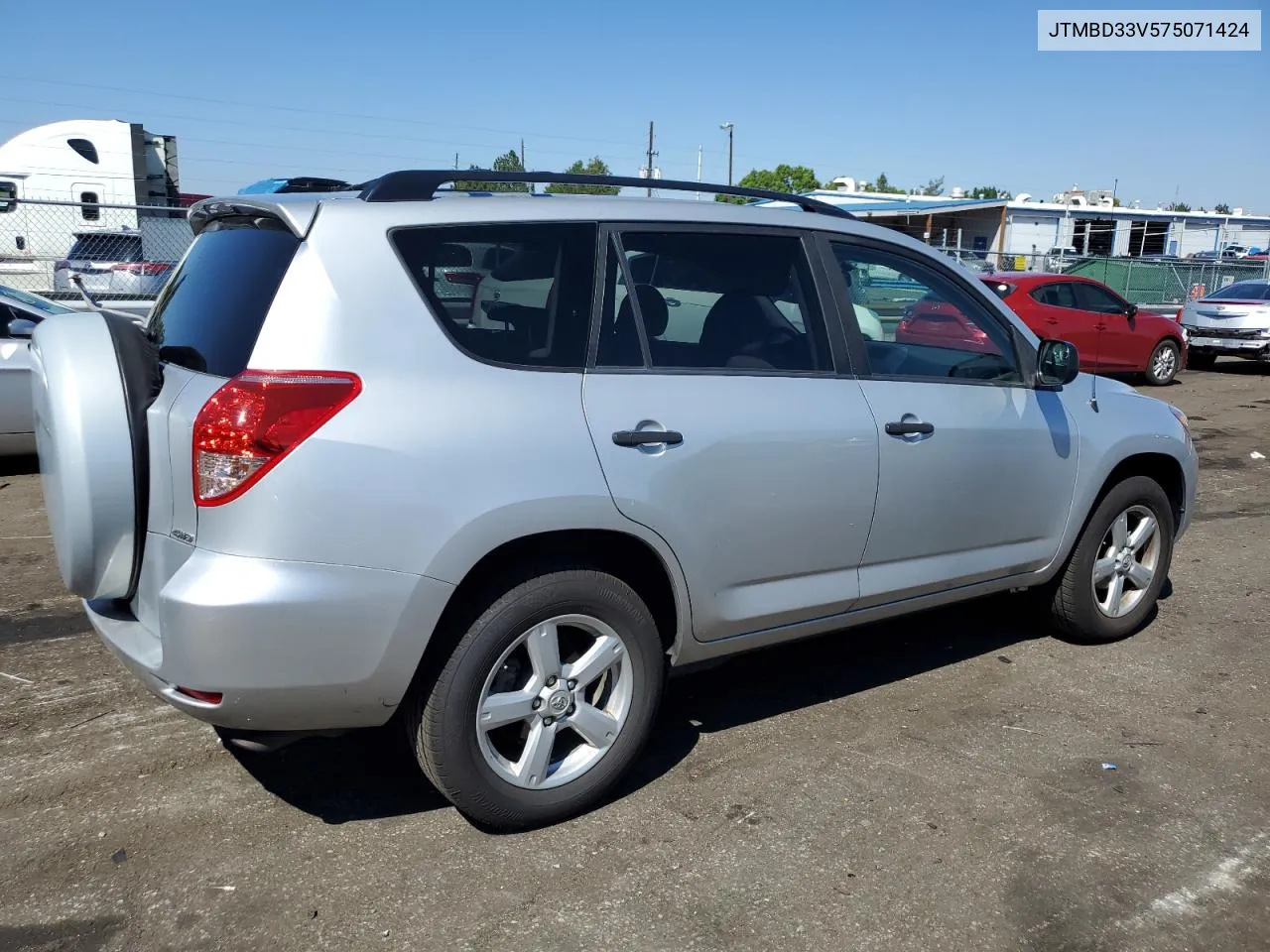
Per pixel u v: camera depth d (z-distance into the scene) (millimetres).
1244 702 4328
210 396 2736
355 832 3230
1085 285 15523
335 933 2768
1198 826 3361
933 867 3109
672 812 3383
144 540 2963
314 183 4352
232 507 2686
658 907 2898
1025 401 4320
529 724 3191
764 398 3506
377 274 2900
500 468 2941
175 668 2736
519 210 3197
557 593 3104
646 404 3252
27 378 7934
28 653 4562
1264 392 15586
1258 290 18125
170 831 3211
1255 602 5668
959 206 34469
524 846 3176
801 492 3572
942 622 5223
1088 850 3215
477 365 2994
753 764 3715
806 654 4758
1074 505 4539
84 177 24000
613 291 3305
